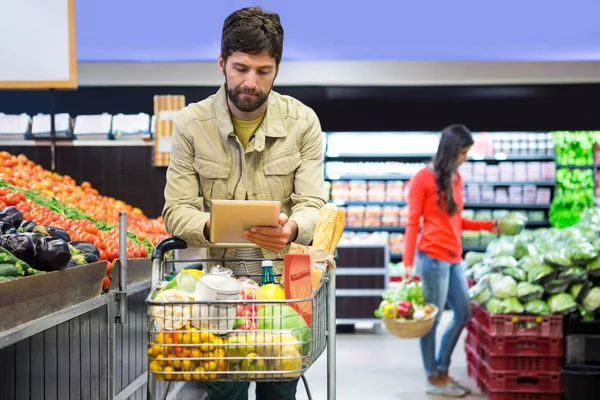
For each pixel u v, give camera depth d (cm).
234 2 909
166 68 945
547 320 518
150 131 641
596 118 942
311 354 206
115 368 315
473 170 1162
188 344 193
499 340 523
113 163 625
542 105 948
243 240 219
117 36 938
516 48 967
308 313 208
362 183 1155
